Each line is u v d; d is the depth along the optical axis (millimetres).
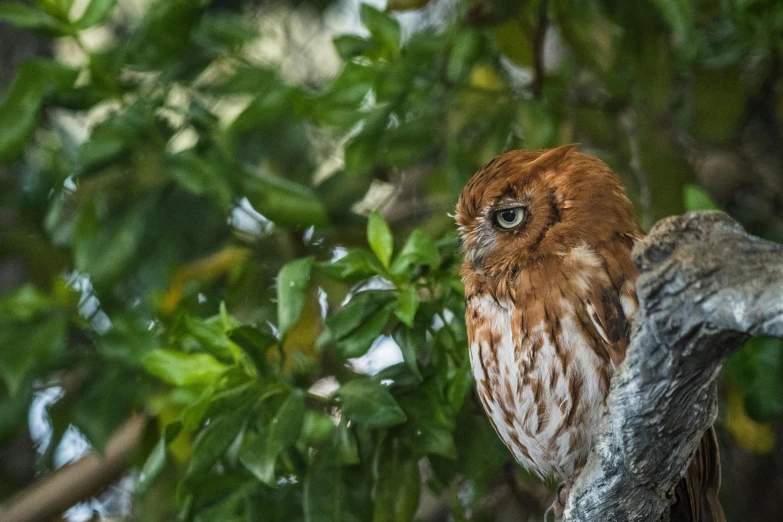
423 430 7457
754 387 8250
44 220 10312
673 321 4895
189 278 9672
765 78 10602
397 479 7539
